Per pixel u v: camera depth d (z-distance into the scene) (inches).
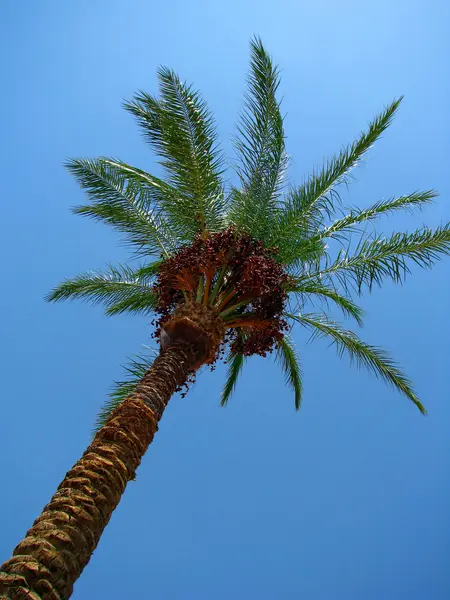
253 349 401.1
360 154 459.8
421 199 455.8
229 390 584.1
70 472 229.8
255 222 440.1
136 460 252.8
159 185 448.8
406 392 492.4
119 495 232.1
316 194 454.0
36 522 204.4
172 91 426.3
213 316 369.1
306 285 453.4
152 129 449.7
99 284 496.1
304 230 450.0
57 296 500.4
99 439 252.5
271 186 455.5
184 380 338.3
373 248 440.5
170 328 360.8
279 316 398.9
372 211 456.8
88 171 474.3
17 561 181.8
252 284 377.4
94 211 480.7
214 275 403.5
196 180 428.5
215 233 411.5
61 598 181.5
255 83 447.5
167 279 391.9
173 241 466.0
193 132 424.5
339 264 446.6
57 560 185.8
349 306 469.4
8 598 169.0
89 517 208.2
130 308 510.0
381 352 492.7
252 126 449.4
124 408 274.5
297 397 562.3
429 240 432.1
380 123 456.4
